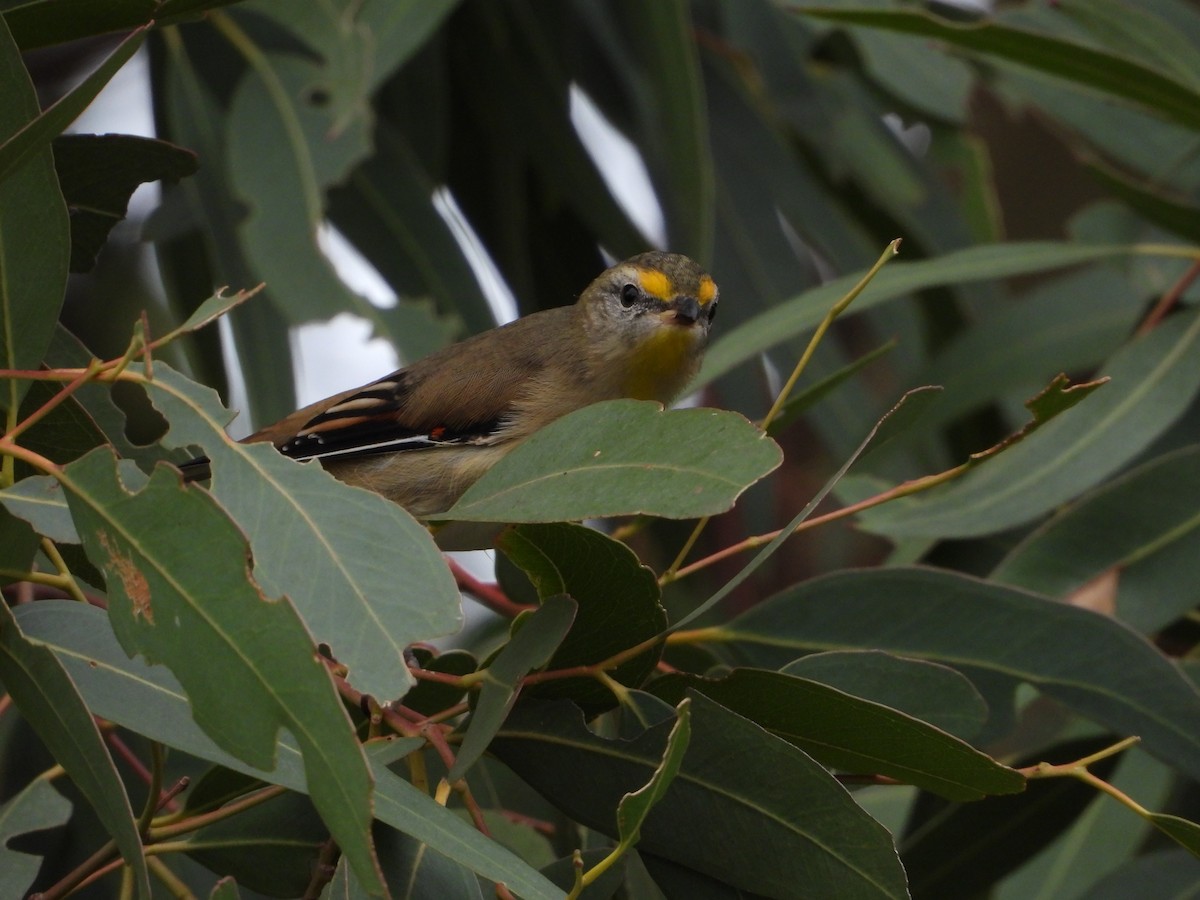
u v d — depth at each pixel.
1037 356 9.36
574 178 10.81
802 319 8.19
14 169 3.97
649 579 4.55
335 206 9.63
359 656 3.70
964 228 11.12
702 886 4.75
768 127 11.16
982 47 7.67
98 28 4.95
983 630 5.98
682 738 3.59
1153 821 4.32
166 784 7.19
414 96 10.24
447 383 8.12
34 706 4.00
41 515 4.05
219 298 4.22
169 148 5.35
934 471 10.37
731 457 4.06
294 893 5.14
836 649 6.05
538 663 4.19
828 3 10.15
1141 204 8.20
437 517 4.34
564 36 10.97
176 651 3.60
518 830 6.32
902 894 4.36
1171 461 7.05
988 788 4.63
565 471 4.31
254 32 8.54
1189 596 6.84
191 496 3.63
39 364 4.34
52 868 7.56
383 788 4.06
